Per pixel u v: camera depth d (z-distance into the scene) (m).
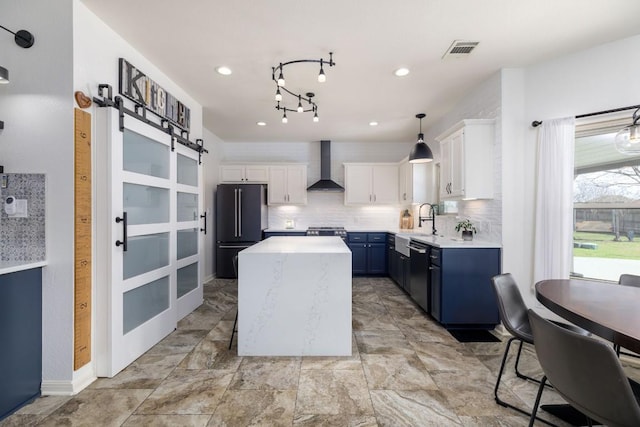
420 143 3.72
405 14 2.02
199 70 2.82
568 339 0.99
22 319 1.71
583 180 2.63
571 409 1.63
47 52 1.83
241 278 2.36
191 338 2.69
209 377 2.04
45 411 1.68
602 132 2.50
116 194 2.06
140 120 2.36
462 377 2.04
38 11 1.83
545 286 1.76
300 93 3.38
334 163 5.85
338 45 2.41
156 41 2.34
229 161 5.60
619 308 1.35
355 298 3.99
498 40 2.34
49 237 1.84
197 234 3.53
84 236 1.93
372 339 2.68
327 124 4.60
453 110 3.81
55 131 1.83
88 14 1.95
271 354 2.36
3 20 1.83
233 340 2.65
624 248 2.45
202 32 2.22
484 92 3.07
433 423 1.60
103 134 2.01
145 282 2.41
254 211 5.07
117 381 1.98
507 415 1.67
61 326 1.84
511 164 2.81
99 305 2.02
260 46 2.42
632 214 2.41
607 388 0.91
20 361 1.70
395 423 1.59
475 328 2.94
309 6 1.94
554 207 2.57
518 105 2.80
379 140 5.65
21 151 1.84
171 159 2.84
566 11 1.99
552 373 1.09
